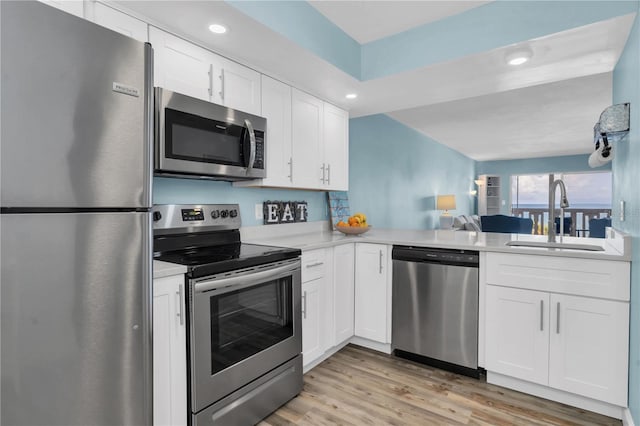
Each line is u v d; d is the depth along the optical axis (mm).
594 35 1897
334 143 3064
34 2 861
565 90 3805
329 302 2451
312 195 3240
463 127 5582
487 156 8977
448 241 2428
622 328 1762
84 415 981
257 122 2201
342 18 2271
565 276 1908
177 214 1968
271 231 2744
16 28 829
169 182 2062
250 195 2604
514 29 2016
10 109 821
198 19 1693
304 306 2203
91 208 983
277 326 1924
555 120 5113
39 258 882
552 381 1954
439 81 2605
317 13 2162
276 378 1902
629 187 1854
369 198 4344
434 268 2361
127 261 1070
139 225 1100
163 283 1413
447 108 4480
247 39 1905
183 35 1819
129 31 1595
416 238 2635
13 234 838
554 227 2348
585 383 1860
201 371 1522
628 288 1746
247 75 2191
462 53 2197
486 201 9852
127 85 1059
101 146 996
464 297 2250
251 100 2217
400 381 2211
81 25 953
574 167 8672
